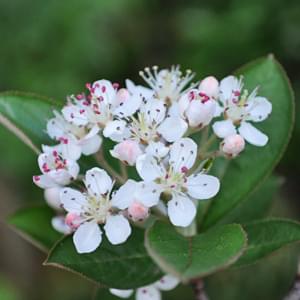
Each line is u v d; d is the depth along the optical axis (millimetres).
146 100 101
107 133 97
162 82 108
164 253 83
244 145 105
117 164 112
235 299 208
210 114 98
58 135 104
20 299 233
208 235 88
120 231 93
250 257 98
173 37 320
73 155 99
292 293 108
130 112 98
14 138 256
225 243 85
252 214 126
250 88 114
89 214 94
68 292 258
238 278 208
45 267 265
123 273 97
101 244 98
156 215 100
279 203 256
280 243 98
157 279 98
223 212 110
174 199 94
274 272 207
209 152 107
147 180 93
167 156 98
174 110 102
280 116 111
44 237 121
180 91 108
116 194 94
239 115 104
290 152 267
